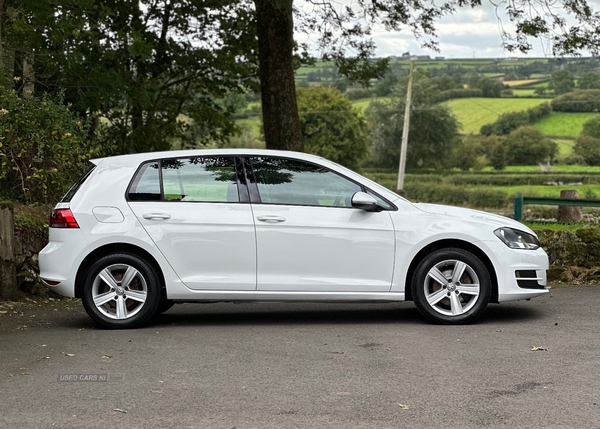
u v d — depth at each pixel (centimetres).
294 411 538
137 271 861
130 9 2517
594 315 903
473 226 861
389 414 529
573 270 1236
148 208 866
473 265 852
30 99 1433
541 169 10244
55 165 1343
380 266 855
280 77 1702
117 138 2462
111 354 725
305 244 854
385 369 652
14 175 1316
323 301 864
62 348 757
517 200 1445
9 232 1064
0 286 1059
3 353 738
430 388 591
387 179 9844
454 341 763
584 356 689
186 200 870
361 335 803
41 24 1992
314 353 718
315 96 9844
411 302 1062
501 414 524
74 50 2123
